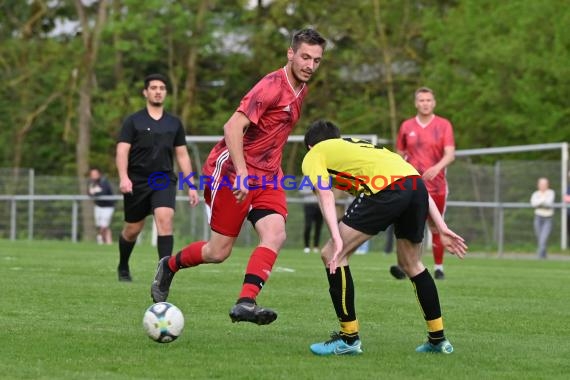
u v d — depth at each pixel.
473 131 78.81
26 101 92.94
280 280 26.55
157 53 90.81
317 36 15.34
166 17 85.62
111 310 18.70
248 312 14.38
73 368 12.77
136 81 94.50
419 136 29.56
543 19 72.25
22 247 47.69
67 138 86.75
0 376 12.18
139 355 13.77
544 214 49.91
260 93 15.34
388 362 13.57
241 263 34.75
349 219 14.16
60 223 62.94
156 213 23.72
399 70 89.75
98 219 58.06
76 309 18.81
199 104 93.88
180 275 28.03
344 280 14.12
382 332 16.58
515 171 53.22
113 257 37.25
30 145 97.88
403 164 14.30
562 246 50.88
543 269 35.94
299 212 56.88
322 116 91.12
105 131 93.00
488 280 28.80
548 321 18.41
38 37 95.12
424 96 29.44
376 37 87.06
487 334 16.64
